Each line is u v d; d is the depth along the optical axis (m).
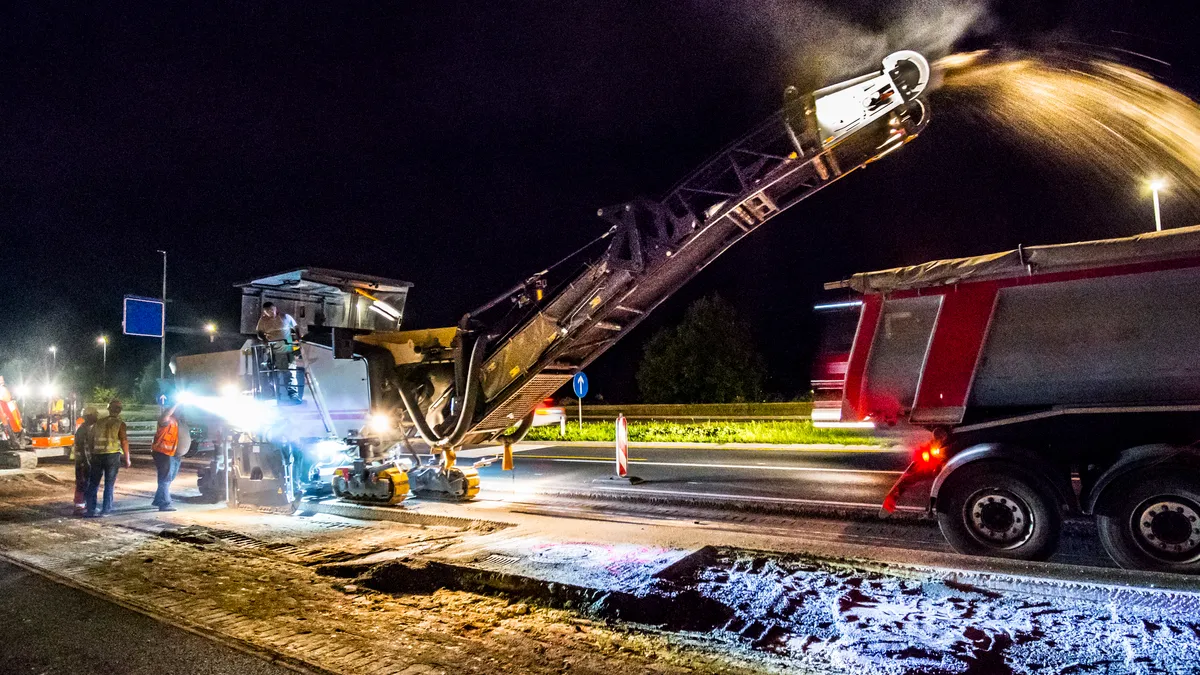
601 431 24.80
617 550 7.12
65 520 10.30
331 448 11.38
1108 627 4.94
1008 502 6.72
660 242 8.71
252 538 8.51
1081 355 6.63
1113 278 6.49
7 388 18.88
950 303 7.13
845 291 7.84
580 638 5.14
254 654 4.91
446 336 10.70
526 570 6.54
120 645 5.13
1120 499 6.28
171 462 11.23
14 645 5.18
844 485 11.27
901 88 7.70
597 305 9.09
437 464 11.41
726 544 7.02
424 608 5.93
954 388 7.11
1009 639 4.81
